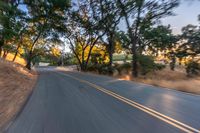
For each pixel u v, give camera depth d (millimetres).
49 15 42312
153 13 28234
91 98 11945
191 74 39219
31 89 16875
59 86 18250
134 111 8664
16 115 8750
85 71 49156
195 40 40375
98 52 52938
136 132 6262
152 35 45250
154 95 12492
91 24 43531
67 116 8242
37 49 52031
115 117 7879
